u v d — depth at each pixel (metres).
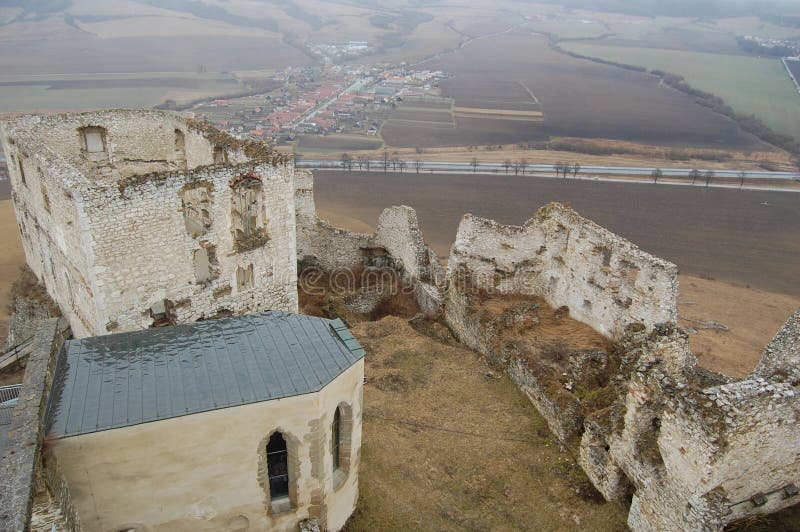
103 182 21.78
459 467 21.55
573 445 22.17
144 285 23.92
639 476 18.03
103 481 13.29
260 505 15.46
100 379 14.16
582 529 18.81
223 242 25.80
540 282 34.16
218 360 15.21
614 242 27.98
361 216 65.50
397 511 18.98
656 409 17.88
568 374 25.92
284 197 27.42
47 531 11.33
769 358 21.17
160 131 32.56
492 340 28.95
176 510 14.49
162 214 23.38
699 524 15.61
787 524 16.86
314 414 14.75
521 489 20.56
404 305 36.97
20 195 30.97
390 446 22.31
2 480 10.12
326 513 16.66
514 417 24.47
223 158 29.45
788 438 16.20
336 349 16.16
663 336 20.73
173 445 13.59
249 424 14.15
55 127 29.67
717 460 15.16
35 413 11.89
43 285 32.44
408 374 27.44
